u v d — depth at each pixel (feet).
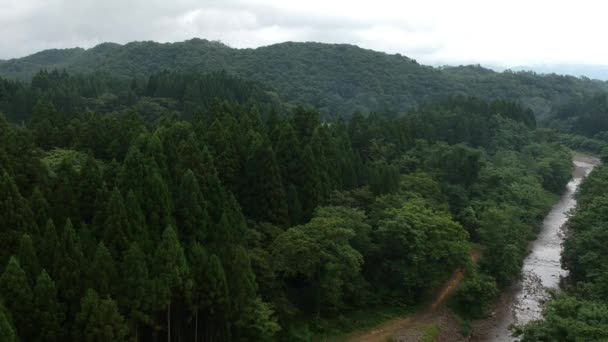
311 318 165.27
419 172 261.65
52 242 113.80
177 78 423.23
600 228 190.29
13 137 145.89
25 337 103.35
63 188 134.41
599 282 154.10
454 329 177.58
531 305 199.11
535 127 476.54
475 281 188.55
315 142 202.59
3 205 116.88
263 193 170.71
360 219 178.81
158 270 118.83
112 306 106.42
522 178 316.40
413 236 179.63
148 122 305.53
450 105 463.83
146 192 135.03
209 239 143.84
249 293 134.21
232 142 185.26
